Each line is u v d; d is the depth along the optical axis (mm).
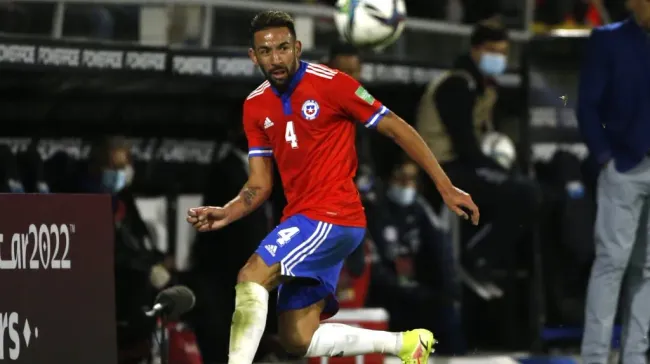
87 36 28734
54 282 21297
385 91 31406
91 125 29109
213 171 29078
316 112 19469
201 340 29328
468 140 30094
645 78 24844
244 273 19172
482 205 30766
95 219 21734
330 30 31438
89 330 21531
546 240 32031
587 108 25156
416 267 31406
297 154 19688
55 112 28578
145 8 29062
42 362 21109
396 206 31422
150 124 29906
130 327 26859
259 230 29062
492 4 36031
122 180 27906
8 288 20859
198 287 29500
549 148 31969
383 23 26984
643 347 25672
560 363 29969
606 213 25078
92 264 21656
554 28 37469
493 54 30219
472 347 32188
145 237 28016
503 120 32344
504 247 31516
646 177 24719
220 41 29734
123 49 27672
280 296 20359
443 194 19438
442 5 36500
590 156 31656
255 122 20062
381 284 30828
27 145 28422
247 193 20266
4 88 27672
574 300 32188
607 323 25172
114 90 28734
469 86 30078
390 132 19500
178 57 28141
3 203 20875
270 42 19078
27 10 28031
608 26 25344
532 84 31797
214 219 19812
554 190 31781
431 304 31109
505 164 30953
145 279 27203
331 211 19578
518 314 31984
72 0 28469
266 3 30281
